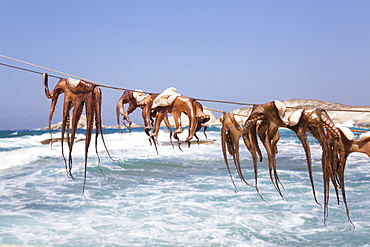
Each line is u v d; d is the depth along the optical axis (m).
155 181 13.66
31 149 22.77
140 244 6.68
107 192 11.46
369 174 14.58
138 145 32.97
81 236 7.11
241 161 20.67
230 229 7.55
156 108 5.23
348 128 4.39
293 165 18.58
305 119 4.11
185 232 7.38
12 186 12.41
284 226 7.82
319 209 9.16
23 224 7.90
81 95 4.82
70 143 5.04
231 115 4.90
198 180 13.85
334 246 6.61
